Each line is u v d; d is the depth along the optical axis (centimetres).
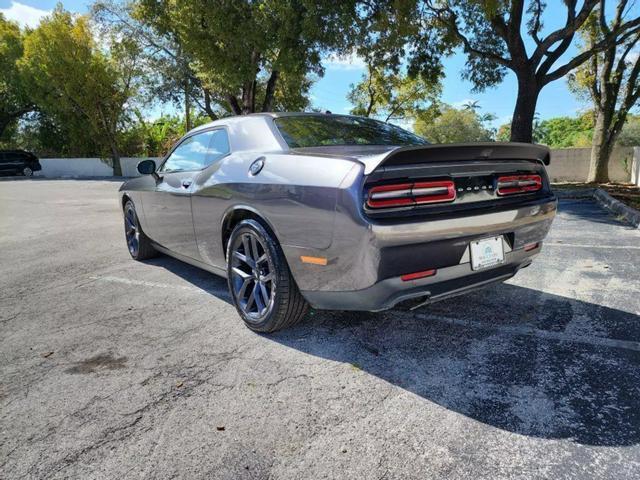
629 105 1492
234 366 229
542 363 220
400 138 312
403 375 214
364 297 210
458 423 175
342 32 1275
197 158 339
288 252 233
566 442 161
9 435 177
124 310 321
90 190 1547
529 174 254
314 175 217
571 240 511
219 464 156
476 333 259
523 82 1162
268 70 1697
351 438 168
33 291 375
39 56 2420
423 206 206
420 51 1372
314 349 246
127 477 151
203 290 363
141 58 2181
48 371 231
